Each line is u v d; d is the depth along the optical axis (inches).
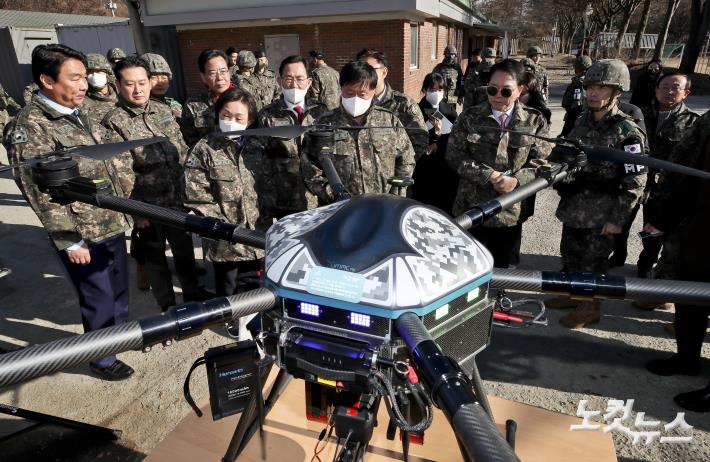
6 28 636.7
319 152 96.7
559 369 129.0
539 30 2588.6
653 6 1945.1
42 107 108.5
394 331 48.3
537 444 81.0
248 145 131.4
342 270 49.4
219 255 128.8
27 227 253.1
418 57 581.0
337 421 51.8
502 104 121.3
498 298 62.7
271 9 481.4
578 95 276.7
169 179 148.2
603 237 132.2
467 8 828.6
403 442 65.4
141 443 107.1
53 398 122.7
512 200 74.9
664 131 162.1
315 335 50.8
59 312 167.0
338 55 507.8
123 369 130.3
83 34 647.8
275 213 153.4
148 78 143.5
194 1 498.9
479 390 69.4
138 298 176.6
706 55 1063.0
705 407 110.7
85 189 72.6
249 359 60.1
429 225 56.4
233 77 302.4
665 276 145.3
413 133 153.5
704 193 102.6
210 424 87.0
